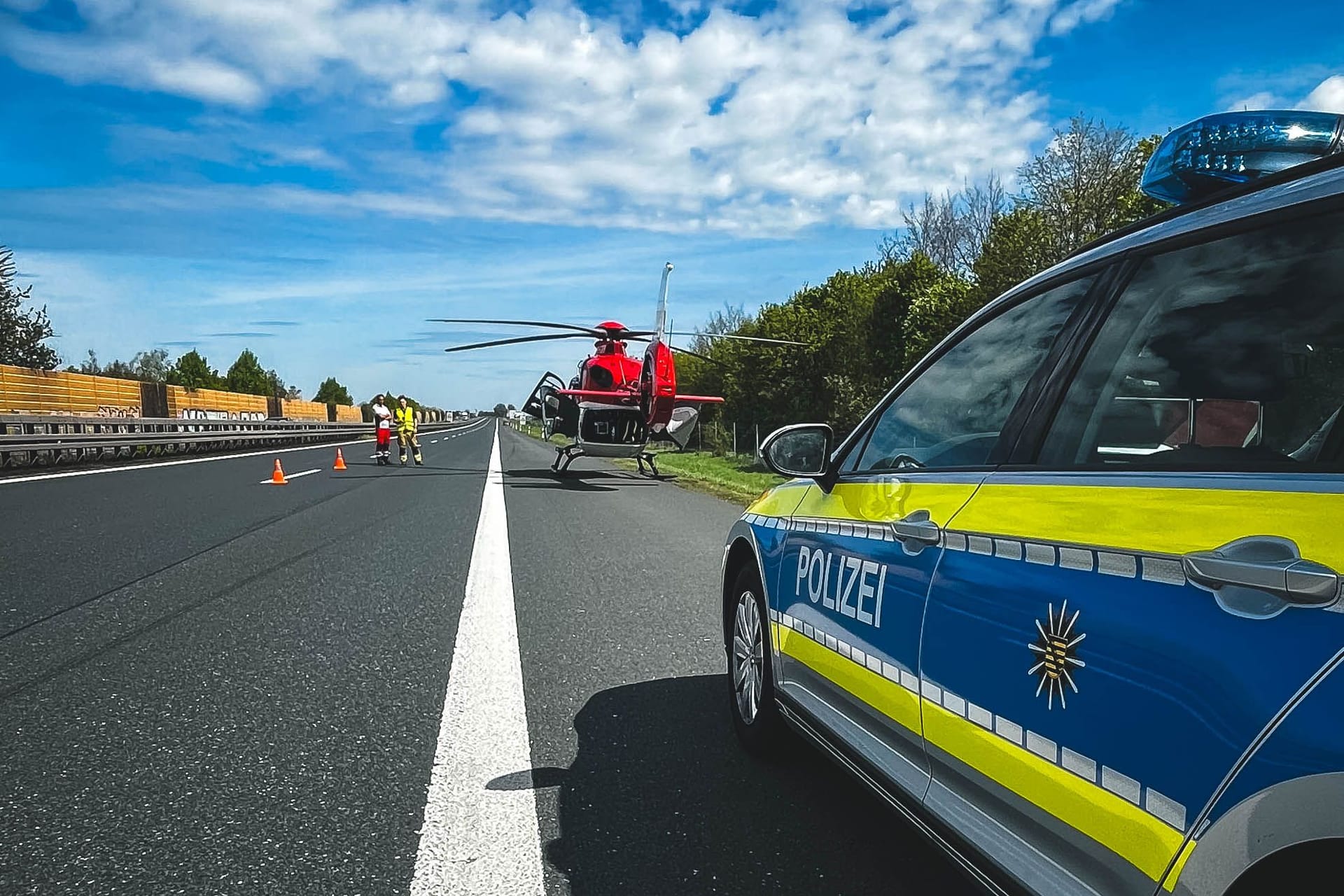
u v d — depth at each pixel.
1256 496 1.61
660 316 21.39
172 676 5.12
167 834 3.20
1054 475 2.20
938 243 40.62
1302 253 1.82
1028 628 2.03
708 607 7.06
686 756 4.01
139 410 30.64
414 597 7.35
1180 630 1.63
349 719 4.42
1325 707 1.34
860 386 28.52
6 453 19.95
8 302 33.66
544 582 8.09
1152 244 2.23
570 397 22.22
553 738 4.21
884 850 3.14
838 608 3.10
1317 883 1.36
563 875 2.94
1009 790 2.08
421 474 22.64
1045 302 2.60
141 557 9.06
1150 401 2.08
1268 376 1.83
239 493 15.77
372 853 3.06
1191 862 1.54
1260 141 2.12
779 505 3.99
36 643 5.81
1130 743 1.70
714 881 2.91
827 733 3.16
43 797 3.49
